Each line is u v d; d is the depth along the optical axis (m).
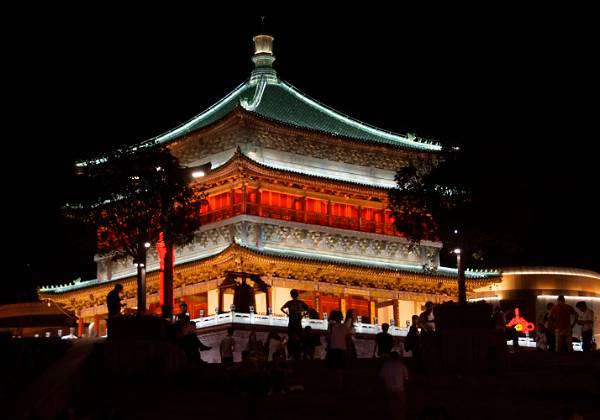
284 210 91.56
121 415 37.22
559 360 48.31
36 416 39.75
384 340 49.56
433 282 96.75
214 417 39.75
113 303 55.69
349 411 40.03
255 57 105.06
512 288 96.94
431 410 31.06
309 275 90.25
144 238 70.12
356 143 96.88
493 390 43.06
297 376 44.75
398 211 75.50
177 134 100.88
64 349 51.97
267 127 92.38
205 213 92.31
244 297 79.00
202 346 55.09
